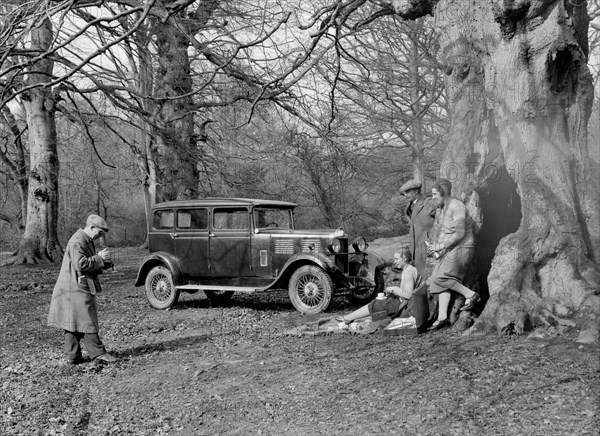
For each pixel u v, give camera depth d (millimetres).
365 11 21797
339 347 8125
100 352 8250
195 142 23484
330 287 11719
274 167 25531
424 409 5457
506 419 5066
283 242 12430
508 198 9852
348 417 5477
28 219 26391
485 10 9312
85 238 8266
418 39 21938
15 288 17688
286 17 9648
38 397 6879
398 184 31625
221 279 12977
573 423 4859
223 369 7555
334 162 21672
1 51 10344
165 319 11836
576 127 8750
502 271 8328
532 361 6531
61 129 35000
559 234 8148
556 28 8430
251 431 5410
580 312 7652
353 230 30562
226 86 21188
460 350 7258
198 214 13164
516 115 8703
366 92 18531
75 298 8133
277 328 10289
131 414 6176
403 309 9305
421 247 9906
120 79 18219
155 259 13281
